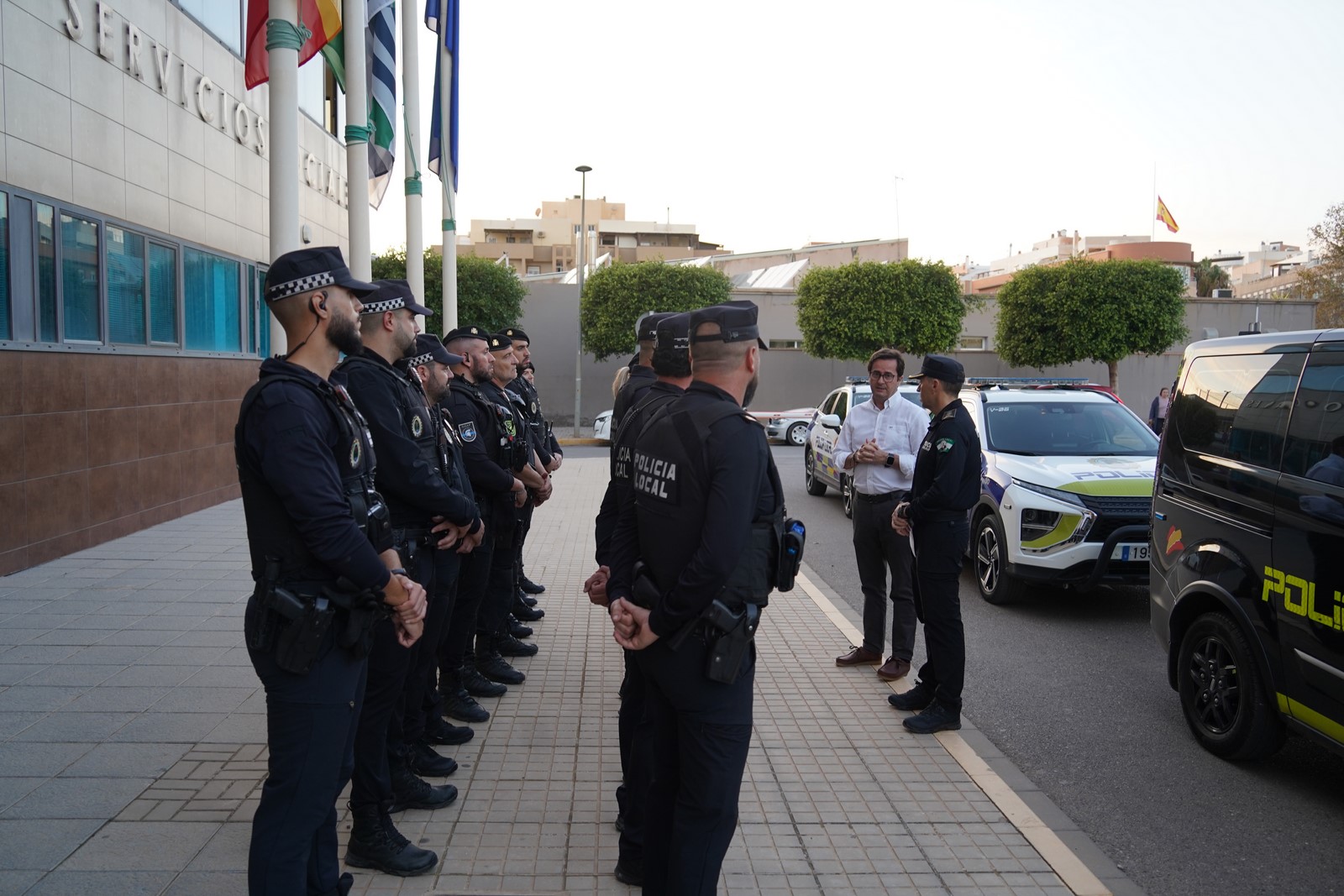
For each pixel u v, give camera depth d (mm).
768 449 2623
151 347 9859
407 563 3436
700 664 2523
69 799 3711
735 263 50031
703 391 2633
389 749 3709
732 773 2588
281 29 4914
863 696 5289
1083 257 31672
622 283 29328
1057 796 4199
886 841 3604
